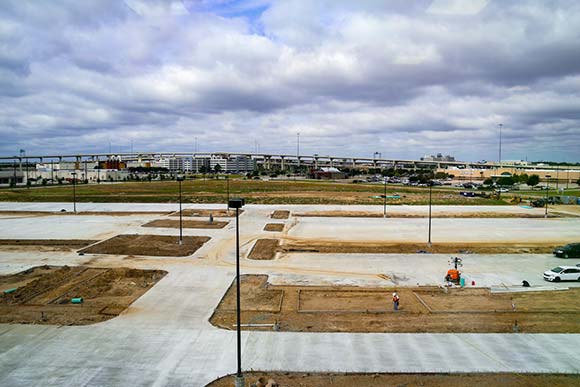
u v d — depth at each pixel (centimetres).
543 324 2648
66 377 1983
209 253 4594
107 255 4462
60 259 4294
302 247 4941
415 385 1923
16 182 17138
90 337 2434
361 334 2491
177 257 4409
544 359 2178
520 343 2370
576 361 2156
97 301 3064
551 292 3303
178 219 6969
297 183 16188
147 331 2530
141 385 1922
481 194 11331
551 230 6153
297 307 2947
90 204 9044
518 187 15262
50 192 11719
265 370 2064
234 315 2806
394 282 3600
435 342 2381
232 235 5622
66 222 6638
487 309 2911
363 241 5322
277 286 3466
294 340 2408
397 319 2731
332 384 1933
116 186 14362
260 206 8769
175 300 3095
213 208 8438
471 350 2281
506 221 6988
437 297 3184
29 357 2181
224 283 3534
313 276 3778
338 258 4438
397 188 13838
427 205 9144
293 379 1980
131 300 3088
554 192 13112
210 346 2331
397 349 2292
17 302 3019
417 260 4366
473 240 5416
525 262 4288
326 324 2648
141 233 5706
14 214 7519
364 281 3625
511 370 2062
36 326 2584
